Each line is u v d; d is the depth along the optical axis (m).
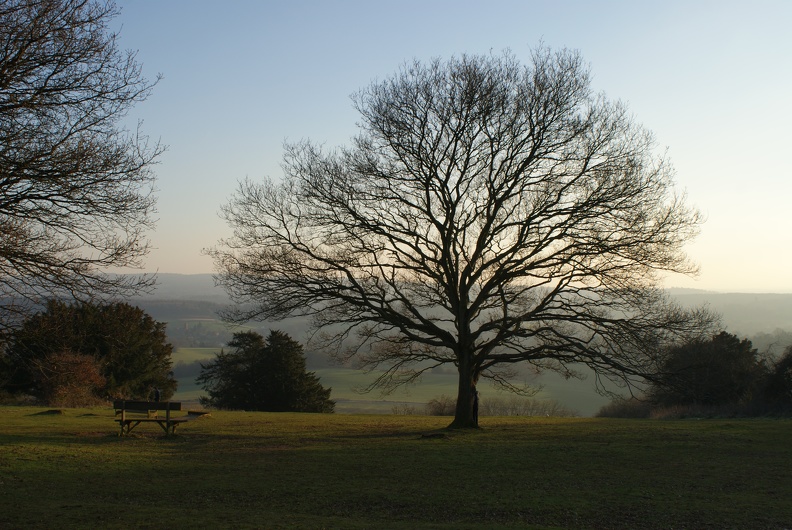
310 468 16.05
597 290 23.67
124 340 15.27
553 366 26.69
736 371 37.53
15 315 12.28
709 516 11.34
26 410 33.56
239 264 24.67
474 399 26.19
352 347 26.86
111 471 15.18
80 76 12.17
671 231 22.77
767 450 19.06
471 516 11.48
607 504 12.29
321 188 24.72
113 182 12.38
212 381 64.69
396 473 15.39
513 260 25.00
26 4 11.46
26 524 9.80
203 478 14.62
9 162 11.17
